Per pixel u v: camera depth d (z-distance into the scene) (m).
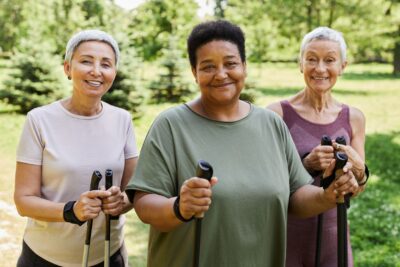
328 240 2.31
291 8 18.59
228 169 1.70
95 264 2.11
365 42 17.92
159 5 19.78
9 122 10.15
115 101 10.70
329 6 17.86
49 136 2.01
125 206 2.04
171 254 1.73
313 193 1.83
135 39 20.27
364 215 5.83
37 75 10.98
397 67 21.48
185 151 1.70
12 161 7.63
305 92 2.44
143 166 1.70
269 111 1.89
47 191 2.02
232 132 1.75
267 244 1.76
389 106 13.82
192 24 19.70
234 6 20.52
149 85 13.04
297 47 19.05
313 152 2.02
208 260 1.69
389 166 8.30
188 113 1.76
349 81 18.97
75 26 18.42
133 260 4.31
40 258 2.07
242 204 1.69
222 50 1.69
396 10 18.42
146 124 10.69
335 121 2.39
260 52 19.25
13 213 5.33
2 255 4.27
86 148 2.04
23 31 20.52
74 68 2.04
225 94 1.72
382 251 4.74
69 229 2.04
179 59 12.96
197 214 1.45
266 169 1.75
